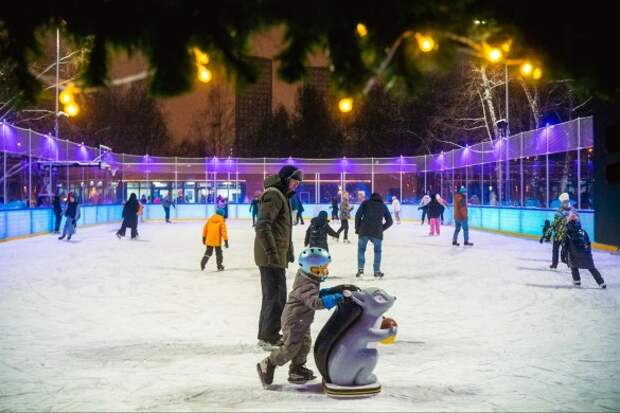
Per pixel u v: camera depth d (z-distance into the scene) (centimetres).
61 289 1077
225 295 1004
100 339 675
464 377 523
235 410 433
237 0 242
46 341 665
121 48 264
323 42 266
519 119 4206
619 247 1762
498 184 2883
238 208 4434
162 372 538
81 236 2619
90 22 260
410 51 256
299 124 7062
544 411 434
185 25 246
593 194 2025
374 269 1235
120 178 4216
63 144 3052
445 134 5297
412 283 1146
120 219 4106
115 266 1453
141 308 880
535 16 273
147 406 444
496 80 3819
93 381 511
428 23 244
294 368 504
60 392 480
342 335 463
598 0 271
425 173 4116
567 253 1100
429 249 1953
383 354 606
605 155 1923
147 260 1600
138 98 6281
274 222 601
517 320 788
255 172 4434
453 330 725
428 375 529
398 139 6116
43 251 1880
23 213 2530
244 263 1525
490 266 1441
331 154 6806
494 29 274
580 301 937
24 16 261
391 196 4381
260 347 631
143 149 6475
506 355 602
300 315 481
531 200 2522
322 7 233
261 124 7194
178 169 4419
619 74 287
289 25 246
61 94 263
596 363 572
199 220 4353
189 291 1050
